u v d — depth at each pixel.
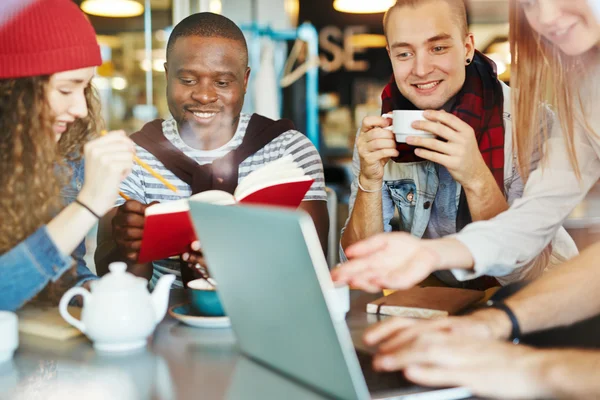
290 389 0.78
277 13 4.45
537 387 0.73
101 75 4.20
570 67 1.35
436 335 0.81
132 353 0.93
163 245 1.17
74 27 1.22
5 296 1.09
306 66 4.54
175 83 1.75
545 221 1.30
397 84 1.66
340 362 0.69
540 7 1.24
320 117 4.73
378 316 1.11
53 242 1.10
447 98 1.62
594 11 1.21
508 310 0.95
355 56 4.71
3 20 1.17
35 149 1.25
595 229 1.94
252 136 1.82
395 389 0.77
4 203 1.25
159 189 1.77
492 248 1.14
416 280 0.95
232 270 0.81
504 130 1.64
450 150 1.36
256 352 0.88
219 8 4.05
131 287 0.96
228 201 1.14
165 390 0.78
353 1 3.86
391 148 1.47
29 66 1.18
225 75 1.74
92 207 1.13
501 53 4.05
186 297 1.31
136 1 4.01
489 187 1.42
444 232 1.69
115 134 1.15
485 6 3.98
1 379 0.82
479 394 0.75
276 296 0.74
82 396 0.76
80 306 1.23
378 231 1.59
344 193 3.94
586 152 1.37
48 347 0.97
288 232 0.66
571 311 0.99
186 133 1.81
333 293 0.66
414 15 1.55
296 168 1.28
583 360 0.74
